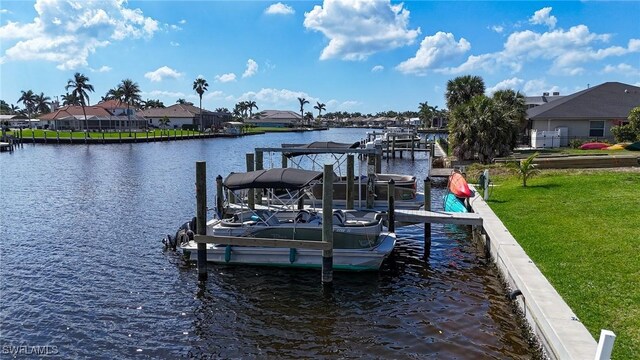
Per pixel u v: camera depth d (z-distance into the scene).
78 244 17.00
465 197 20.00
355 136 115.94
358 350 9.48
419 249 16.45
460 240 17.52
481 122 32.16
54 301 11.95
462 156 33.41
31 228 19.42
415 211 17.06
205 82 134.50
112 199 26.33
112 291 12.62
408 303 11.74
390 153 57.12
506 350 9.22
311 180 13.77
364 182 20.84
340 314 11.21
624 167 24.89
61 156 56.38
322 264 13.16
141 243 17.12
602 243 11.82
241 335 10.21
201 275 13.50
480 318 10.66
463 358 9.01
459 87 52.53
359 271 14.08
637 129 35.72
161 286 13.02
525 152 35.78
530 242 12.64
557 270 10.40
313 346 9.69
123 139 82.38
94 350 9.59
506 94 40.53
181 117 129.12
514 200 18.59
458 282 13.07
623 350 7.16
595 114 40.72
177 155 58.56
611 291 9.12
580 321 8.05
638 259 10.49
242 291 12.70
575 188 19.61
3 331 10.37
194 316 11.17
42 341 9.96
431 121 140.50
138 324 10.73
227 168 43.44
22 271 14.10
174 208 23.70
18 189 30.12
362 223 14.51
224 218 16.64
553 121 41.66
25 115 156.38
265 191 19.77
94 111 111.88
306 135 124.75
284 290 12.77
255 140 97.88
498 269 13.09
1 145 64.12
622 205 15.68
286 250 14.27
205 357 9.33
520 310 10.34
